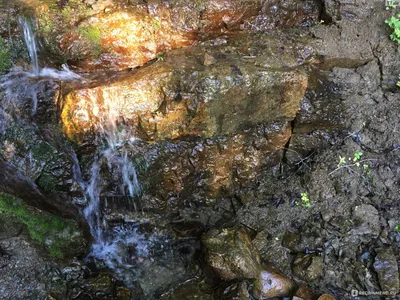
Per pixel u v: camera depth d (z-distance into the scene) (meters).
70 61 0.94
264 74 0.90
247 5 0.99
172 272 1.01
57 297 0.93
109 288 0.95
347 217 1.01
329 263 0.97
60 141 0.93
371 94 1.02
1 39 0.91
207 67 0.90
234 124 0.97
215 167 1.02
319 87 1.00
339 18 1.02
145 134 0.93
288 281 0.94
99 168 0.98
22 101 0.93
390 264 0.94
